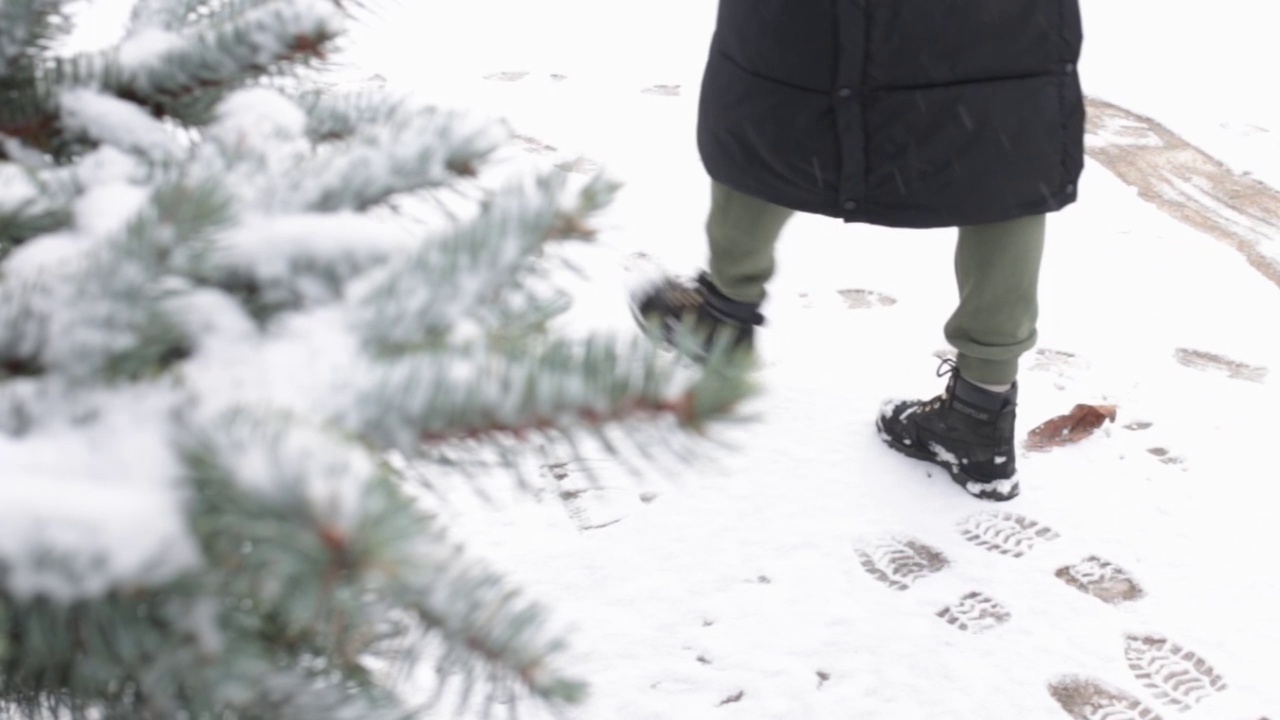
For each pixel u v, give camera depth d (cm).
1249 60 508
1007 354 221
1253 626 207
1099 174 397
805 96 208
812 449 246
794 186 216
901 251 333
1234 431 262
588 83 445
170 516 55
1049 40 199
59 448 58
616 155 384
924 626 203
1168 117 450
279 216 71
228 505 52
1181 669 197
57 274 63
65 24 89
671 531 221
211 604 62
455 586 64
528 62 463
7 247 76
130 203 70
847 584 212
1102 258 339
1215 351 296
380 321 67
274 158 78
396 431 63
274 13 84
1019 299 218
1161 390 276
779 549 219
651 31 504
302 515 49
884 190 211
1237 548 226
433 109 87
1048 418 263
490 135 81
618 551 215
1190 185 396
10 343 61
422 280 69
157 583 56
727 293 242
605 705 182
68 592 54
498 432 65
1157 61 503
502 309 75
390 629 74
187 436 58
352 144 79
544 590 205
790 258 326
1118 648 201
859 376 274
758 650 196
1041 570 218
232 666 62
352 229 70
